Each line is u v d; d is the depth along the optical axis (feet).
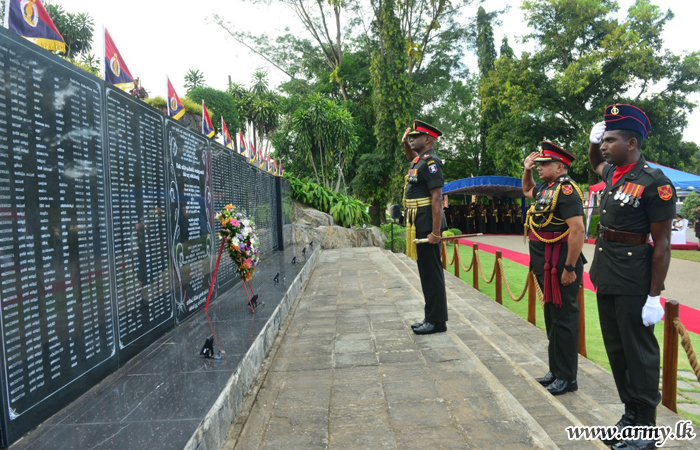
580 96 75.20
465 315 19.85
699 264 36.78
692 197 59.47
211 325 13.32
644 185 9.08
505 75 79.77
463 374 10.77
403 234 56.29
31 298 7.25
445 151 106.63
